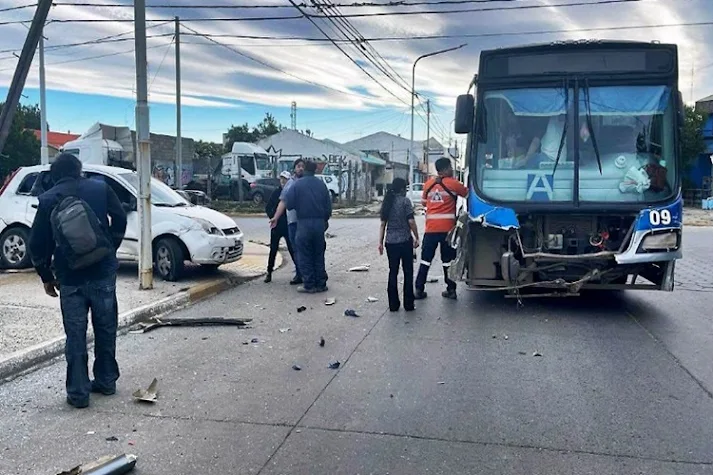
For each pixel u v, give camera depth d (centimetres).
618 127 865
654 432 483
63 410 530
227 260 1108
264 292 1057
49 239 543
